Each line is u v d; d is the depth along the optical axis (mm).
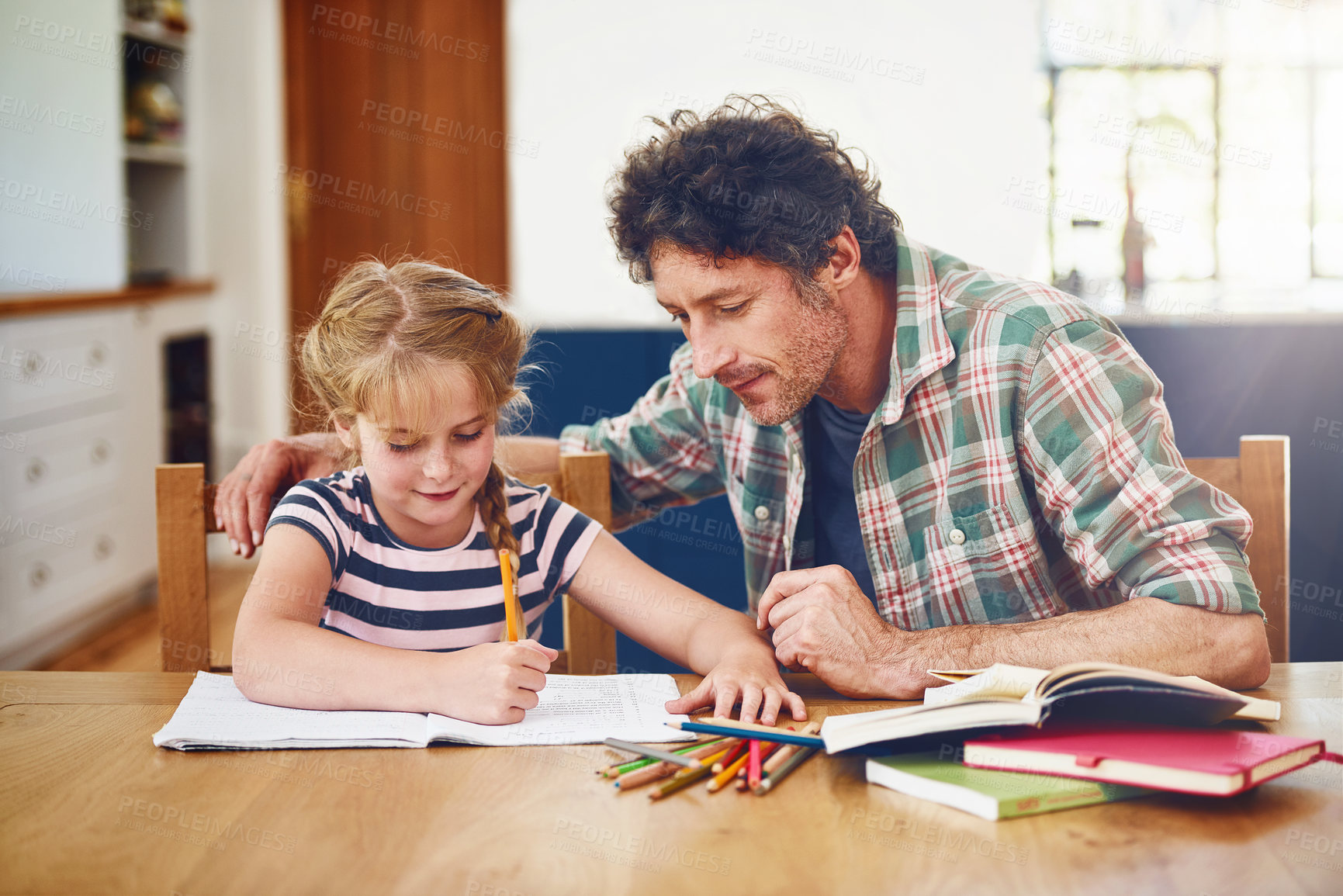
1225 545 931
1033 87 4301
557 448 1293
